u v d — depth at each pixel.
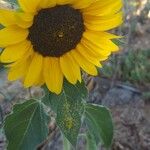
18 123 0.21
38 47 0.18
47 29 0.18
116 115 0.39
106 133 0.23
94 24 0.19
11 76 0.18
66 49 0.19
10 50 0.17
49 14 0.18
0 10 0.17
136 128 0.38
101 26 0.18
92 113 0.23
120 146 0.36
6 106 0.31
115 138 0.36
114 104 0.39
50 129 0.31
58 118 0.19
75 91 0.19
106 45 0.19
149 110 0.39
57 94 0.19
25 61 0.18
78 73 0.19
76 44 0.19
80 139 0.34
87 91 0.19
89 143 0.25
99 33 0.19
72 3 0.18
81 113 0.19
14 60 0.18
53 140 0.33
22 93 0.35
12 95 0.35
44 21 0.18
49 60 0.19
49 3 0.17
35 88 0.36
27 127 0.21
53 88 0.19
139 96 0.40
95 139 0.24
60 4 0.18
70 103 0.19
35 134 0.21
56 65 0.19
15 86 0.36
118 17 0.18
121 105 0.39
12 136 0.21
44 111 0.21
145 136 0.37
